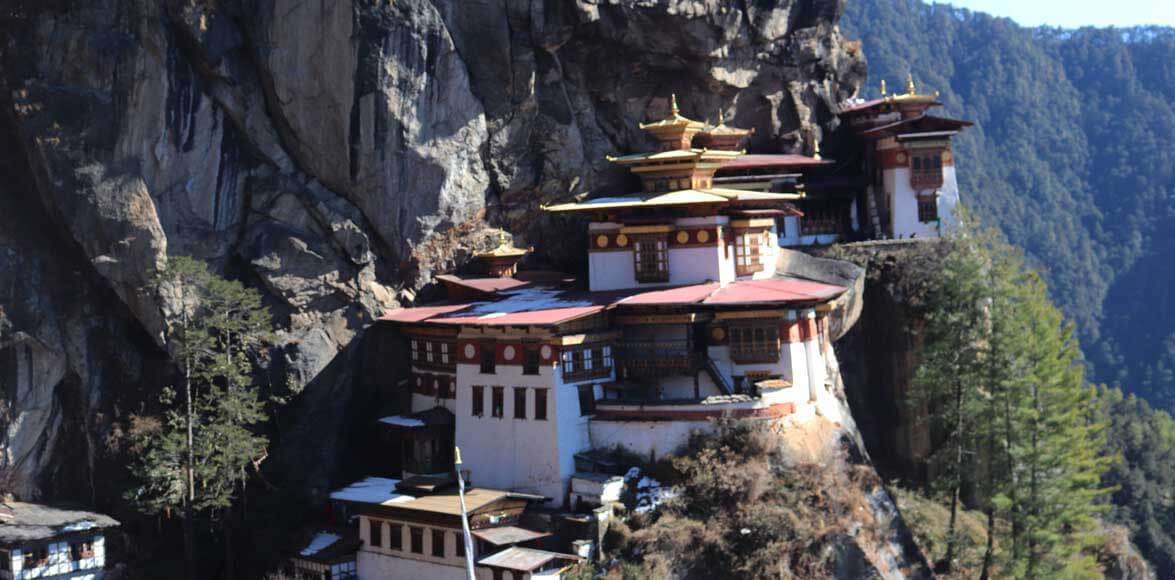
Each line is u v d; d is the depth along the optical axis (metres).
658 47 74.38
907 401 68.31
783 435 59.66
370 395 67.44
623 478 58.22
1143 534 88.00
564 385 59.41
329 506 63.12
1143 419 107.06
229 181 64.00
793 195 68.00
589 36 72.31
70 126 59.72
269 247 64.12
